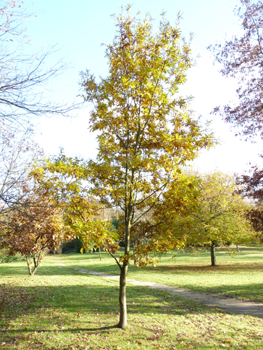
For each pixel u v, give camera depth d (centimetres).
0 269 1995
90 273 1884
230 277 1584
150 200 699
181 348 583
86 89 741
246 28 930
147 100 700
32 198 729
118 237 723
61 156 660
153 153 714
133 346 583
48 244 1433
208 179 2186
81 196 662
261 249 3756
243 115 978
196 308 930
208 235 1891
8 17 350
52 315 783
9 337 623
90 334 644
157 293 1154
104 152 708
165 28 725
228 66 990
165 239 687
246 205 1991
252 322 779
